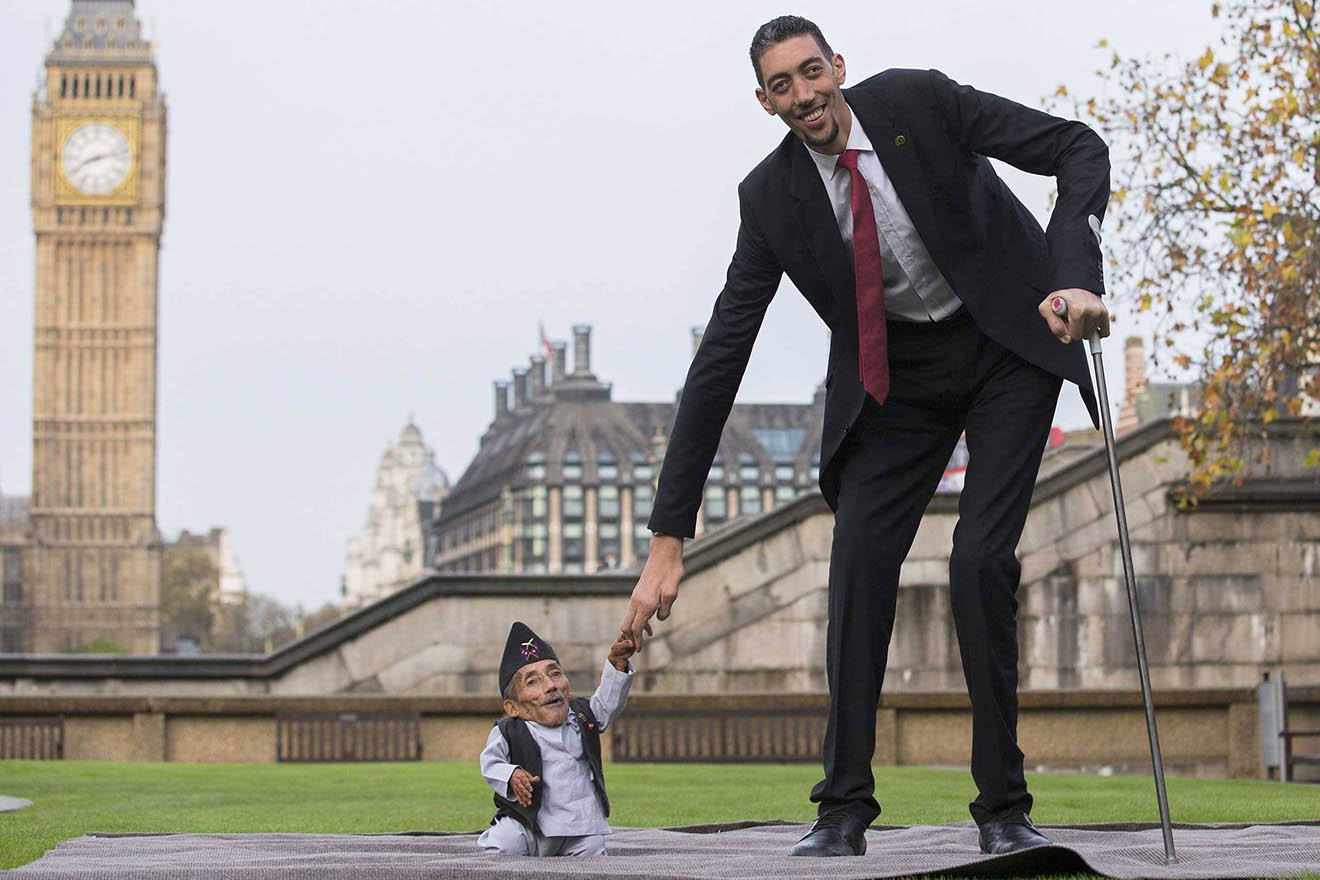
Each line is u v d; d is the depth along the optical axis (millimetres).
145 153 147625
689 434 5145
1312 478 18547
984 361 4863
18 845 6000
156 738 16734
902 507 5023
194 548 197750
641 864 4484
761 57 4715
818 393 141125
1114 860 4453
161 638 156250
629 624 5230
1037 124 4723
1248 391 17219
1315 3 16438
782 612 18938
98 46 149125
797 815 8758
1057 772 16516
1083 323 4449
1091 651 18547
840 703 4984
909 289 4820
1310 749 16297
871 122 4734
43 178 146250
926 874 4242
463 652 18984
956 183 4719
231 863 4625
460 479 172125
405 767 14672
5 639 143125
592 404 145125
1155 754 4504
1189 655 18469
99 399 146000
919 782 12094
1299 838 5430
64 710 16812
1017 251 4828
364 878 4145
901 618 18531
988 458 4816
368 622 19062
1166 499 18562
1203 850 4879
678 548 5211
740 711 16516
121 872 4238
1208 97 17016
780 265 5023
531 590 19000
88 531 145125
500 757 5332
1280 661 18484
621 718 16547
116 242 146750
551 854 5293
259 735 16844
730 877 4082
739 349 5125
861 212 4742
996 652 4762
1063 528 18656
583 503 140875
